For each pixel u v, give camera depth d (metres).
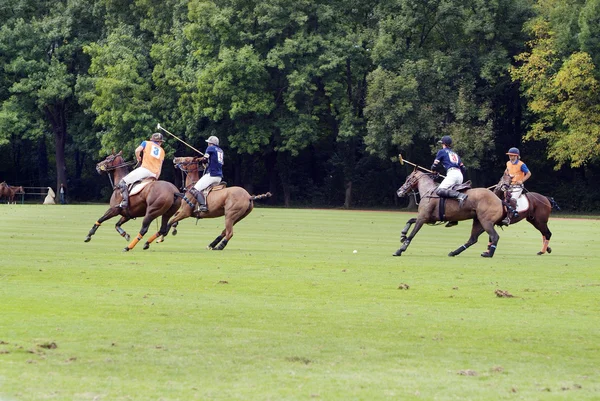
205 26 55.56
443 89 52.72
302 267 15.78
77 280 13.33
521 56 51.22
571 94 49.97
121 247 19.75
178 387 7.07
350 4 57.22
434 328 9.86
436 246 22.45
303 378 7.46
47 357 8.00
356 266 16.17
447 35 54.97
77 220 31.89
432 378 7.54
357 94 57.53
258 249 20.00
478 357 8.43
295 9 55.81
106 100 56.78
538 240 26.19
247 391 6.99
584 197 56.25
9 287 12.35
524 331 9.77
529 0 54.44
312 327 9.77
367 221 35.75
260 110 55.56
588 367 8.12
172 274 14.31
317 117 56.12
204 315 10.36
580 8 50.66
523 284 13.83
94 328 9.39
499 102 56.25
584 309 11.36
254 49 56.09
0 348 8.28
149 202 19.19
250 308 10.95
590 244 24.44
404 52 54.97
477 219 19.12
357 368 7.87
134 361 7.95
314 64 55.31
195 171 20.30
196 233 25.67
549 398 6.92
